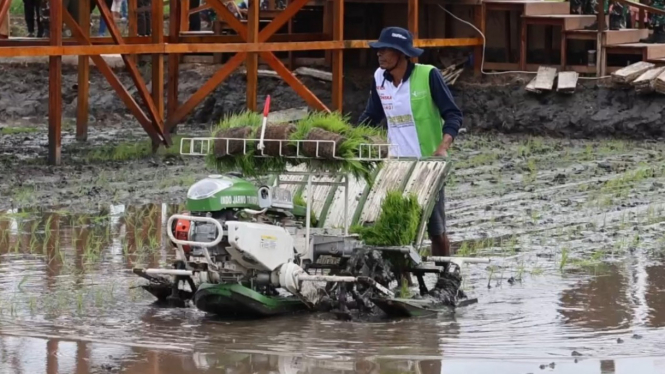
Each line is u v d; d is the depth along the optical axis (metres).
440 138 13.91
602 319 12.39
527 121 30.02
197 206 11.92
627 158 25.50
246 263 11.95
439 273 13.32
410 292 13.30
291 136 12.27
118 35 24.00
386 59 13.70
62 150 25.73
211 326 11.98
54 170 22.78
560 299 13.35
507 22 31.88
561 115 29.73
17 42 25.48
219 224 11.59
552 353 10.98
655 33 33.06
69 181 21.48
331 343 11.27
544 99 30.11
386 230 12.84
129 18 29.52
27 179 21.64
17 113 32.44
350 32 33.06
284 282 12.05
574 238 16.97
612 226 17.84
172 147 26.17
